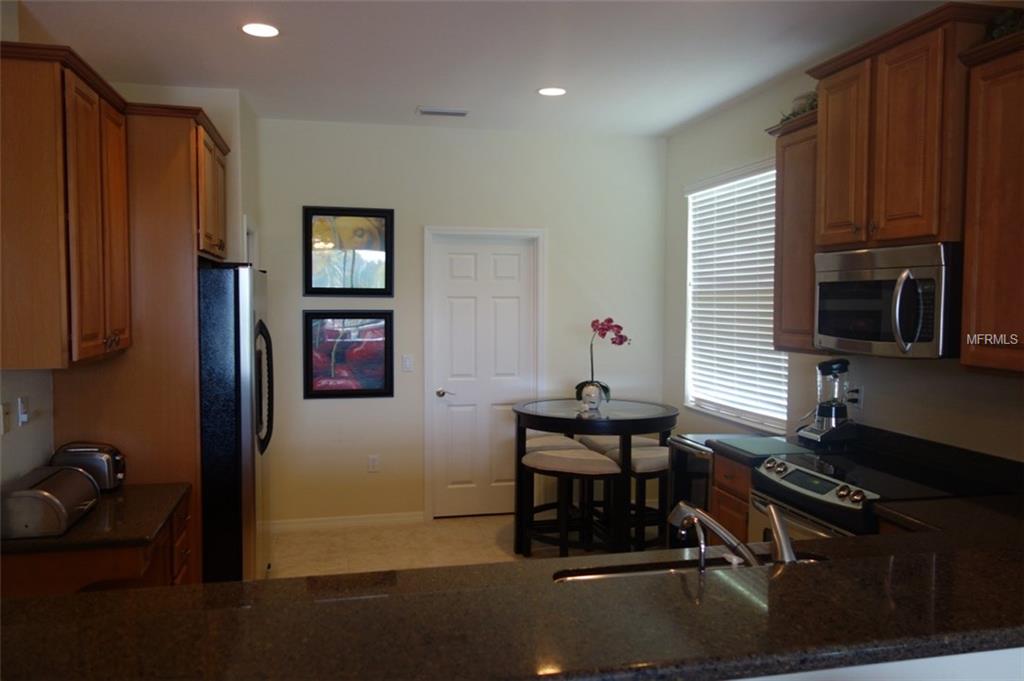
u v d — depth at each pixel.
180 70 3.52
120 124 2.93
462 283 4.93
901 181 2.41
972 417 2.61
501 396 5.02
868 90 2.55
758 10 2.77
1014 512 2.12
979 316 2.15
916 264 2.33
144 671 0.84
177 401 3.10
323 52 3.25
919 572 1.20
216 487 3.18
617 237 5.09
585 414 4.09
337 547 4.38
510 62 3.39
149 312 3.07
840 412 3.15
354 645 0.90
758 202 4.04
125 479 3.07
